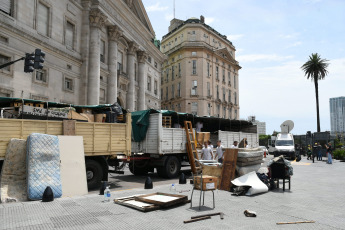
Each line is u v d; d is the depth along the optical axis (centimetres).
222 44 6669
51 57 2108
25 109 837
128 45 3416
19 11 1836
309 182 1110
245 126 2148
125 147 1042
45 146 772
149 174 1480
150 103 4216
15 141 757
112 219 545
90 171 938
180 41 6125
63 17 2264
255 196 807
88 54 2498
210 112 5909
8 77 1733
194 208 648
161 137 1255
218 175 949
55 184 760
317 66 4447
